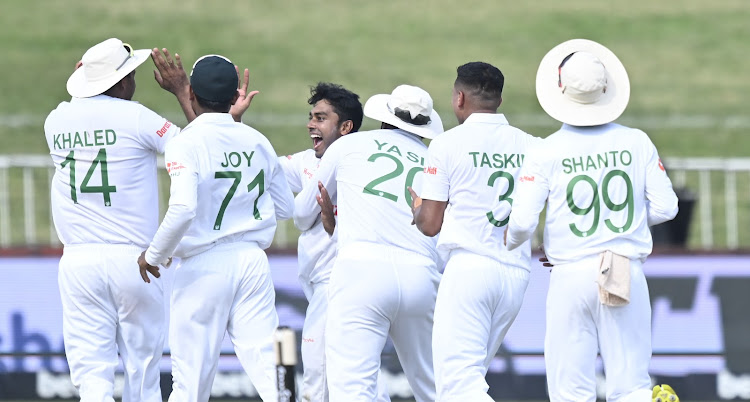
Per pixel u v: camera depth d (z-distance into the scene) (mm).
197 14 90000
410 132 24797
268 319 23656
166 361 34062
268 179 24016
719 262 35906
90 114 23984
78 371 24125
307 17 90250
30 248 35562
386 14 91062
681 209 42562
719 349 35625
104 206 24016
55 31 86625
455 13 91188
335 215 25266
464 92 23484
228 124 23516
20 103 75000
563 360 22281
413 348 24188
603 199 21984
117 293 24094
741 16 90938
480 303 22938
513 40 85938
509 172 23188
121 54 24391
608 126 22422
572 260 22047
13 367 35000
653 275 35938
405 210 23844
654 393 21938
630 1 93688
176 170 22656
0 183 55406
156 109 71875
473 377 22844
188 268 23219
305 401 25703
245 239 23609
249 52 83188
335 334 23656
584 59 22078
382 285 23438
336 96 25953
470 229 23016
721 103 76188
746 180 58250
